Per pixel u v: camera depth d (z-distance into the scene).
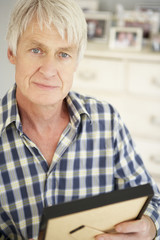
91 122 0.88
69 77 0.76
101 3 2.25
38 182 0.83
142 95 2.07
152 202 0.91
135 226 0.71
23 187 0.82
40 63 0.72
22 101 0.80
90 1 2.21
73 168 0.86
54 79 0.73
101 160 0.89
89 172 0.88
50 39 0.70
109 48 2.06
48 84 0.73
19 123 0.79
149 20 2.16
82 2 2.22
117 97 2.10
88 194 0.89
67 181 0.86
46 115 0.80
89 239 0.71
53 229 0.61
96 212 0.61
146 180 0.95
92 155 0.88
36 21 0.70
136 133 2.18
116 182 0.95
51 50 0.71
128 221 0.72
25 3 0.70
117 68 2.02
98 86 2.08
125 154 0.93
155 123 2.12
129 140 0.95
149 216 0.86
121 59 2.00
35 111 0.79
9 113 0.80
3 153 0.81
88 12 2.18
